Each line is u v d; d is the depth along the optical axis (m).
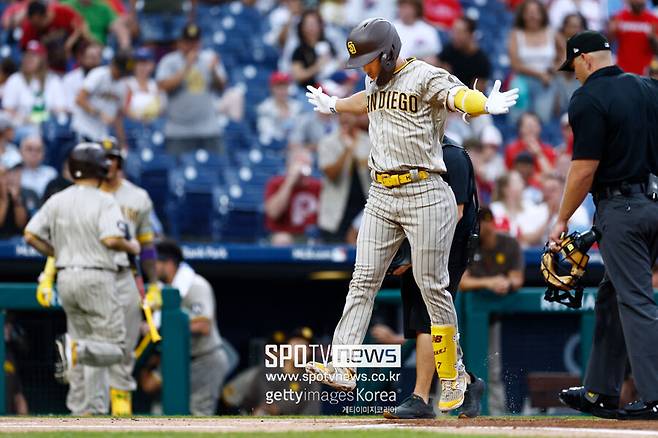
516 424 19.86
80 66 48.97
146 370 34.50
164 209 47.03
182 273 36.19
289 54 54.25
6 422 22.25
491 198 47.59
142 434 17.70
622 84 21.00
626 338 20.73
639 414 21.31
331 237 44.41
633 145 20.83
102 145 31.73
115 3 55.00
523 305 33.97
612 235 20.92
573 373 34.47
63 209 29.50
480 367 33.62
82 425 20.77
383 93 20.25
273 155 50.16
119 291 30.98
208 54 50.97
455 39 50.44
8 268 41.47
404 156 20.14
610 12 55.84
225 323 43.47
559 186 44.97
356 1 56.00
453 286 22.38
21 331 34.06
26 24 50.69
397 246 20.97
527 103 52.00
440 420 21.02
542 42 52.31
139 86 49.91
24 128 47.50
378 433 17.44
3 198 42.28
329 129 49.12
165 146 49.38
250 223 46.75
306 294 43.75
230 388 36.31
